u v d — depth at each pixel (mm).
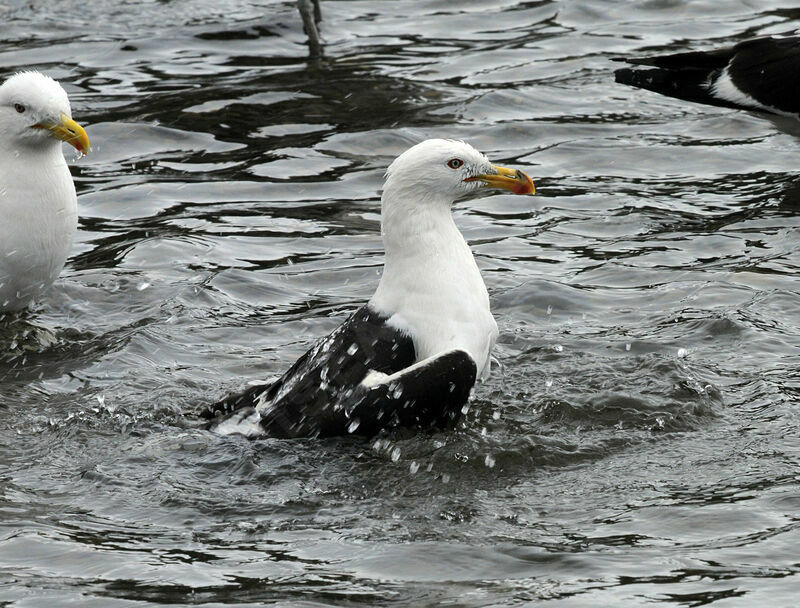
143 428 11430
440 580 8633
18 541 9344
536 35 23594
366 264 15406
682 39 22938
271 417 11086
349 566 8891
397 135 19297
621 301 14102
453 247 11289
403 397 10586
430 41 23562
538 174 18094
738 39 22672
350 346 11125
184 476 10438
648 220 16438
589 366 12297
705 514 9477
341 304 14328
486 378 11953
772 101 18594
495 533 9352
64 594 8547
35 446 11125
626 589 8391
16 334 13727
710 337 12977
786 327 13172
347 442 10859
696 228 16109
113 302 14531
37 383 12492
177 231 16547
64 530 9562
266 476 10398
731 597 8219
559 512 9680
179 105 20797
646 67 19328
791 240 15531
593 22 24125
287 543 9297
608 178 17938
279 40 23859
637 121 19906
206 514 9836
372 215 16953
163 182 18203
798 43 18719
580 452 10703
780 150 18688
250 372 12664
